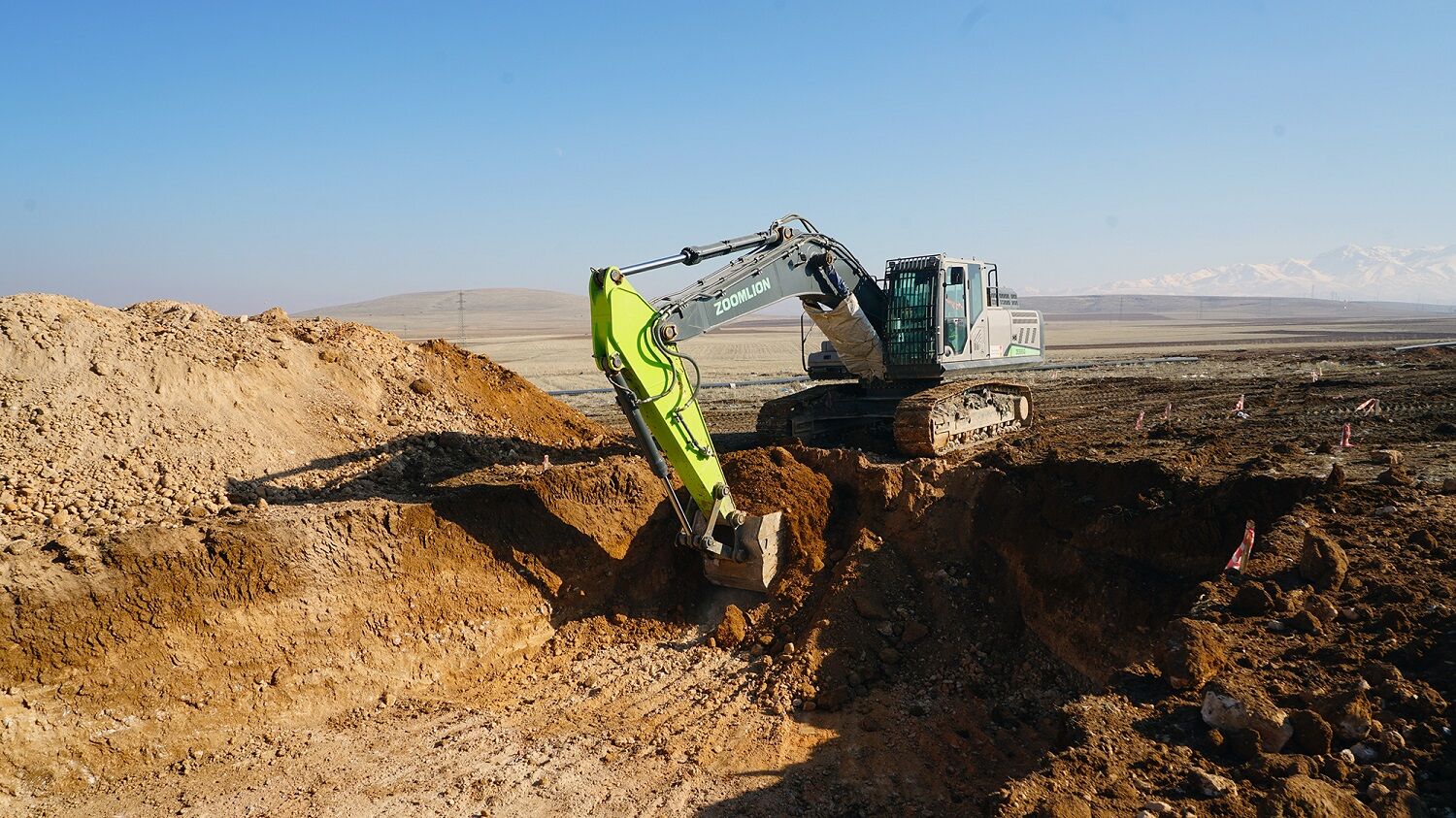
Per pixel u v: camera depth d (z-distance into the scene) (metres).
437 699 11.31
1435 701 7.09
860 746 10.04
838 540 14.22
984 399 17.97
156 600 10.20
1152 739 7.32
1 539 10.05
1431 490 11.41
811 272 15.18
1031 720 10.56
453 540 12.72
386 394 16.77
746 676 11.77
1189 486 12.26
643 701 11.26
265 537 11.16
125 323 14.54
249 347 15.51
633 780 9.41
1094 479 13.12
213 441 13.32
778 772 9.54
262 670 10.57
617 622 13.36
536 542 13.43
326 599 11.31
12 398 12.30
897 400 17.97
